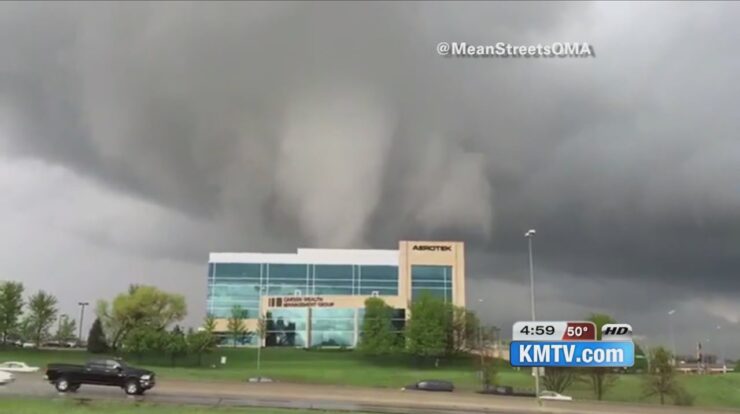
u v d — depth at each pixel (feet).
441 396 119.65
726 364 292.20
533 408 106.32
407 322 315.78
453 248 386.11
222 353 311.68
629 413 108.06
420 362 297.12
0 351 272.31
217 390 116.98
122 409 83.76
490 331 314.35
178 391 112.88
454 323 306.35
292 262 374.63
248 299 367.25
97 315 303.68
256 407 91.97
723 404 156.97
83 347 306.55
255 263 372.38
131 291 321.93
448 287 380.99
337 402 102.47
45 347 303.07
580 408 110.11
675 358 280.10
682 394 160.04
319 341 344.08
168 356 278.67
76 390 107.65
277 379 222.89
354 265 378.32
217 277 369.09
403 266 380.78
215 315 362.33
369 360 305.12
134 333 279.69
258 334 332.80
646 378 164.04
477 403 109.09
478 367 242.99
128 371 107.04
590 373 157.69
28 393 102.17
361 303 348.38
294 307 348.79
